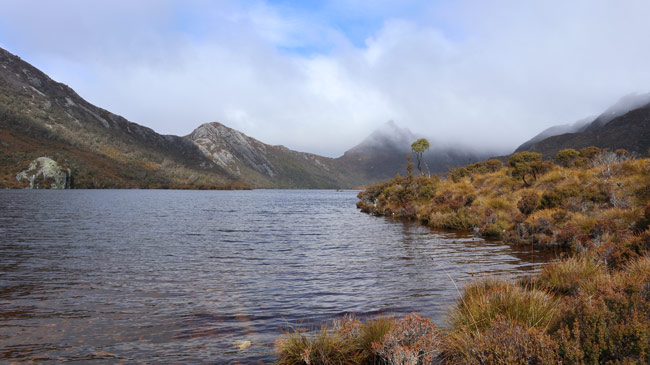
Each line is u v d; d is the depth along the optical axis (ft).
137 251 48.88
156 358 16.30
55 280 32.09
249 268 37.99
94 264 39.70
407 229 76.23
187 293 28.02
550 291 23.71
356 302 25.35
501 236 59.41
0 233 65.31
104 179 652.48
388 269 36.86
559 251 43.88
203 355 16.63
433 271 35.29
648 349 9.68
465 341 14.29
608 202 54.54
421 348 13.85
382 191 165.99
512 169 99.86
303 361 15.58
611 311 11.94
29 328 20.18
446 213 81.87
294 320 21.71
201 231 75.46
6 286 29.78
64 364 15.70
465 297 22.27
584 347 10.48
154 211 137.69
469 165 133.80
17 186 482.69
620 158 75.97
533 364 10.77
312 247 53.42
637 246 27.66
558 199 60.59
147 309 23.88
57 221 88.84
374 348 15.20
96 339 18.61
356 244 55.88
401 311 22.93
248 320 21.68
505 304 17.04
